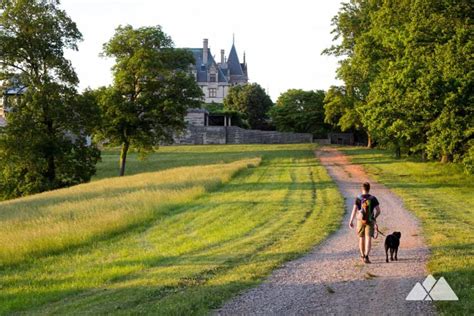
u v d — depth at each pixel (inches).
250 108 4845.0
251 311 381.7
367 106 1504.7
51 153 1715.1
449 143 1213.7
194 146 3846.0
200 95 2231.8
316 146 3444.9
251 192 1235.9
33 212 1009.5
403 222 787.4
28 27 1711.4
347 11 2171.5
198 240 703.7
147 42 2150.6
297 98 4308.6
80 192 1364.4
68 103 1750.7
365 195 549.0
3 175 1772.9
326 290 432.8
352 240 659.4
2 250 648.4
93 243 726.5
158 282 475.2
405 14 1450.5
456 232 684.1
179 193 1173.7
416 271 488.7
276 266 523.5
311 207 967.6
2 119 2322.8
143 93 2138.3
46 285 506.9
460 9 1230.3
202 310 381.4
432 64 1213.7
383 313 367.6
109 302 417.7
